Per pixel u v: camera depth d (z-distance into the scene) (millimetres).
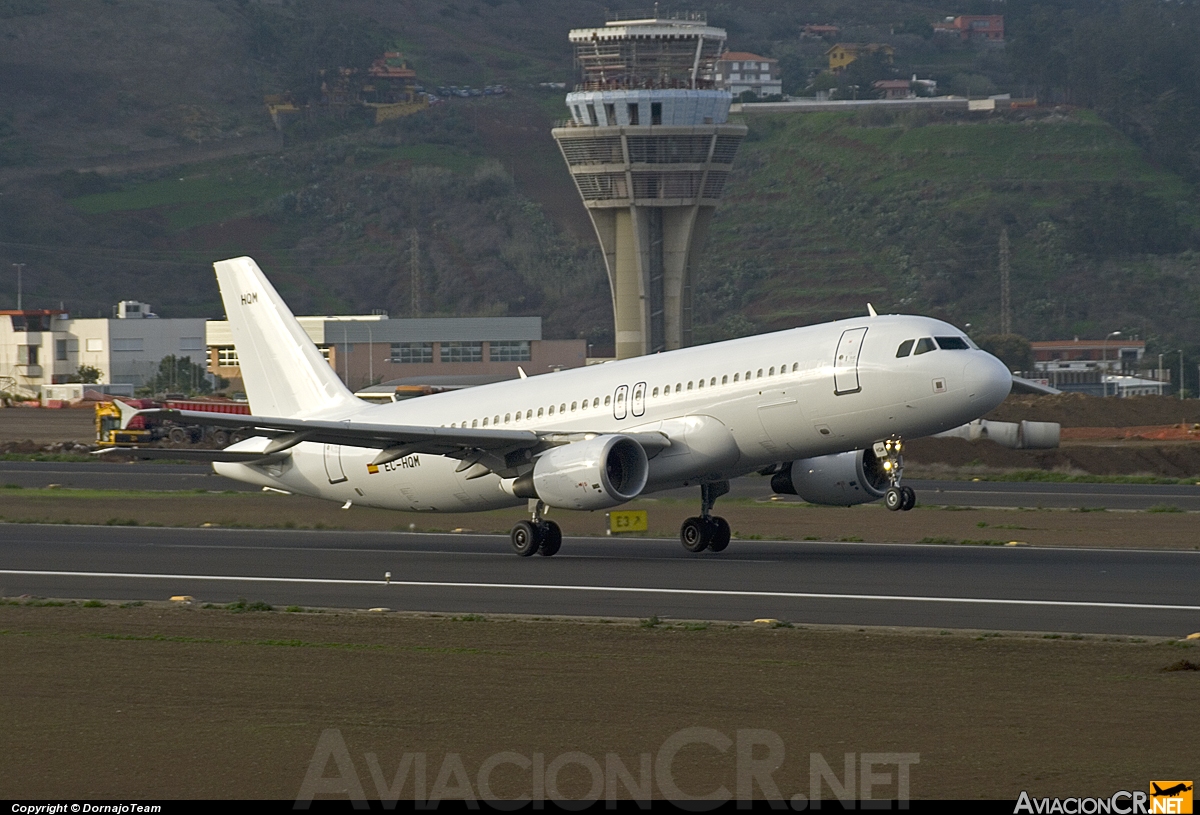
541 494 141375
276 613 101938
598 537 173125
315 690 72375
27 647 85500
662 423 143875
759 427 138750
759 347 141250
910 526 179625
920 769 57031
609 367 153500
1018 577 120375
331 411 170375
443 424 162625
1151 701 68375
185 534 176000
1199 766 56719
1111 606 103000
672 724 64562
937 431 132625
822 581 118875
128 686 73438
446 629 93125
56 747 61031
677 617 99938
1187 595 108562
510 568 133875
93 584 122688
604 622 96125
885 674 76000
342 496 169625
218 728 64125
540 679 75125
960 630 92000
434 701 69625
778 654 82562
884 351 131625
